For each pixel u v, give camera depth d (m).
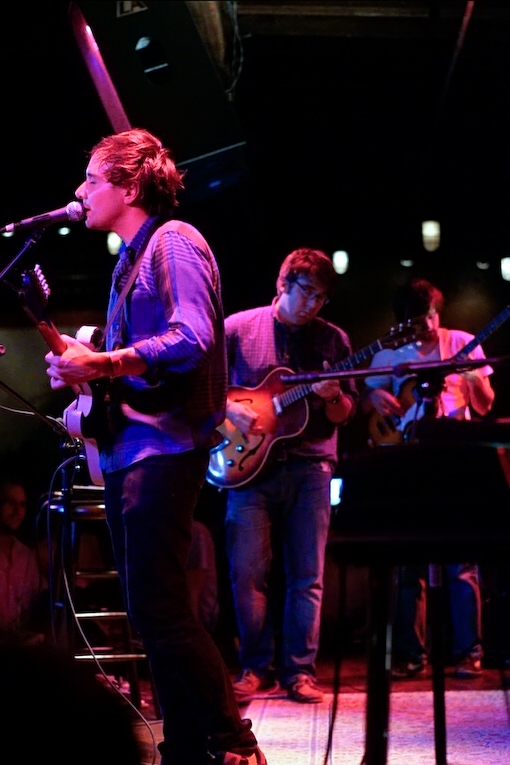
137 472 2.56
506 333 7.67
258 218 7.62
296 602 4.29
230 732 2.56
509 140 6.89
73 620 3.50
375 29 6.14
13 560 4.84
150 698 4.47
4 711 1.25
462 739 3.26
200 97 4.70
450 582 4.72
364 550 2.34
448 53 6.32
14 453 6.38
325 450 4.34
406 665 4.72
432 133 6.95
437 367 2.98
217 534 6.79
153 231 2.74
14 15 5.40
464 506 2.31
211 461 4.37
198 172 4.98
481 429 2.33
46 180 6.63
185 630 2.54
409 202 7.60
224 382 2.73
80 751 1.26
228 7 5.68
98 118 6.32
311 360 4.39
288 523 4.36
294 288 4.26
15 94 6.19
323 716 3.82
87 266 7.32
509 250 7.61
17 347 6.26
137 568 2.54
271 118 7.05
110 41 4.61
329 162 7.39
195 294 2.59
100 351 2.75
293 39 6.30
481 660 5.04
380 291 7.82
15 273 2.71
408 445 2.36
